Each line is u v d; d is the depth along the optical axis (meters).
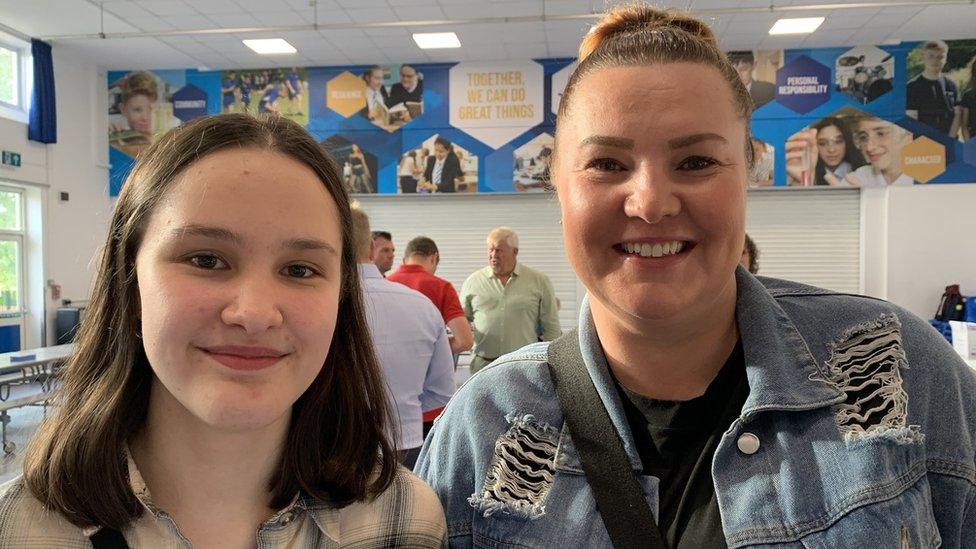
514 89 8.63
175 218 0.75
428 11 7.03
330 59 8.63
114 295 0.86
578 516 0.94
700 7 6.86
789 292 1.04
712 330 0.94
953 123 7.91
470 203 8.87
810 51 8.15
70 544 0.81
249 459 0.87
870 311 0.97
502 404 1.05
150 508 0.82
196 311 0.74
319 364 0.82
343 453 0.96
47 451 0.82
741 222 0.87
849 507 0.83
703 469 0.91
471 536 1.02
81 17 7.27
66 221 8.60
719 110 0.85
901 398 0.87
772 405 0.88
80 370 0.86
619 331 0.95
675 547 0.89
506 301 4.90
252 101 8.97
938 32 7.65
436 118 8.76
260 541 0.88
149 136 9.13
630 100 0.84
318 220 0.81
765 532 0.85
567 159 0.92
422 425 2.70
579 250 0.90
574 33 7.64
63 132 8.54
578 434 0.98
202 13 7.12
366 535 0.96
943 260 7.93
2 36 7.80
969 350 3.82
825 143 8.12
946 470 0.86
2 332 7.88
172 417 0.85
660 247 0.85
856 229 8.26
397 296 2.57
